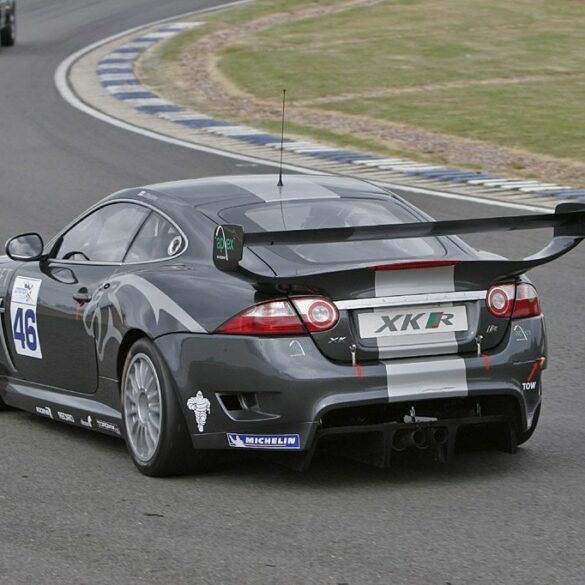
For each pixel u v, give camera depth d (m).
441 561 16.86
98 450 23.52
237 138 75.69
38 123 82.44
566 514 19.00
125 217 24.14
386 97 93.56
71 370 24.20
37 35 136.62
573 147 71.69
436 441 20.80
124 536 18.11
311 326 20.17
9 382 26.62
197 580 16.19
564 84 99.19
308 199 23.25
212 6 157.25
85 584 16.09
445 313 20.80
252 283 20.53
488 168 65.44
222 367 20.42
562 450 22.92
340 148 72.00
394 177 61.78
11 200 58.44
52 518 19.06
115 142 74.38
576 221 21.16
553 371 29.48
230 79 103.94
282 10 151.62
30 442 24.23
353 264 21.05
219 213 22.58
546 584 15.92
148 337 21.55
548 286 39.38
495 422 21.19
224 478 21.38
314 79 102.62
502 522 18.62
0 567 16.78
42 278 25.09
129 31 137.12
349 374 20.12
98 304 23.02
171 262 22.38
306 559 17.00
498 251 44.47
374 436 20.62
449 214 51.12
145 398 21.80
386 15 143.50
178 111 87.50
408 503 19.70
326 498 20.06
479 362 20.75
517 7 147.88
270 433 20.33
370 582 16.05
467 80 101.81
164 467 21.28
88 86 101.00
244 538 17.97
